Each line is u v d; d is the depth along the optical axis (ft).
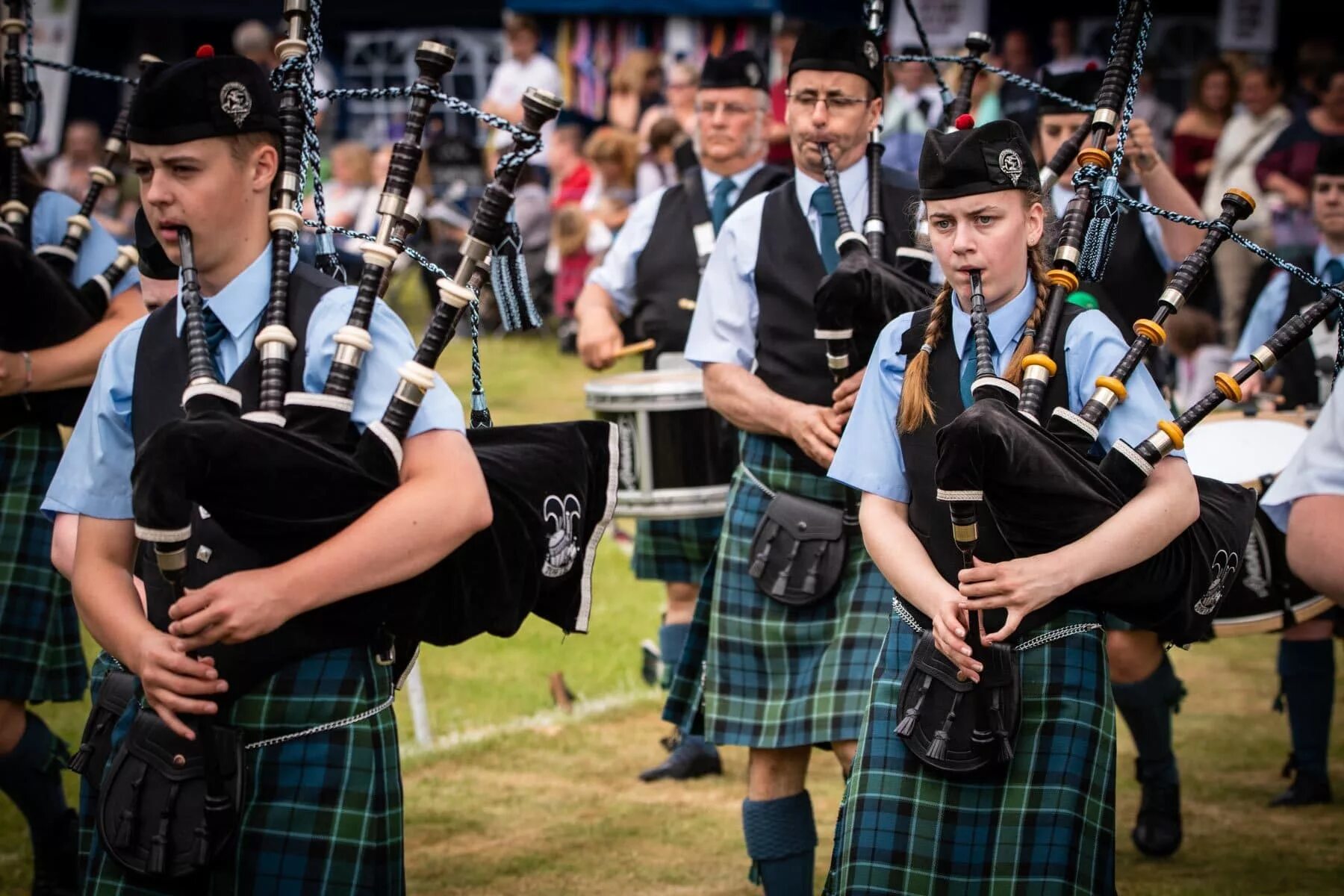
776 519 16.97
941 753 12.17
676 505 21.57
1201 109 44.32
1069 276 12.42
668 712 18.26
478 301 11.93
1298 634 20.49
